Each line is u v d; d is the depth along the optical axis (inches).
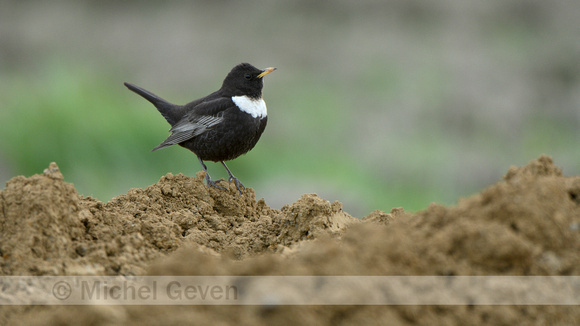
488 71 1034.7
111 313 158.1
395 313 156.6
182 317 152.3
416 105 934.4
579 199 191.9
